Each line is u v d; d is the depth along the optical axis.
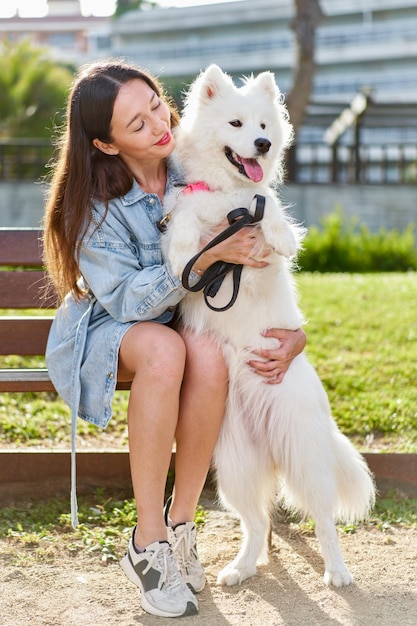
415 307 7.35
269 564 3.08
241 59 33.31
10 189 15.11
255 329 3.01
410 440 4.28
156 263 2.99
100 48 41.28
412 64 30.72
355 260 13.56
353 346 6.06
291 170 16.09
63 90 18.41
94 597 2.77
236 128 3.11
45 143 16.41
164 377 2.69
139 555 2.67
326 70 32.31
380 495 3.72
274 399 2.96
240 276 2.93
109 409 2.88
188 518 2.91
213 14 33.56
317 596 2.79
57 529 3.36
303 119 16.62
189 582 2.82
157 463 2.70
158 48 35.16
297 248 2.91
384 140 25.42
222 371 2.88
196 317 3.03
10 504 3.64
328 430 2.98
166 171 3.19
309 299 7.75
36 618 2.61
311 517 2.99
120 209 2.94
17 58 18.61
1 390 3.35
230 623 2.57
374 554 3.13
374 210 15.91
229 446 3.00
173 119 3.27
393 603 2.72
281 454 2.98
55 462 3.75
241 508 3.01
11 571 2.95
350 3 31.03
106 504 3.62
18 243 3.66
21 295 3.68
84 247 2.90
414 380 5.23
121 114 2.82
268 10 32.34
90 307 3.00
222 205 3.02
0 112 18.22
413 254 13.85
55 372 3.06
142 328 2.81
